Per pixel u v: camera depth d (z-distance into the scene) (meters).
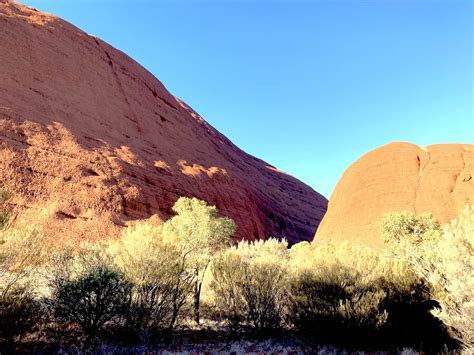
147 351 4.55
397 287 5.57
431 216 21.83
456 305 4.56
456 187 37.72
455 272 4.44
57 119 29.42
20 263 4.56
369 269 5.73
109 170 28.05
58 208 21.03
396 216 21.69
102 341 4.64
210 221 13.02
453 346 4.75
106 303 4.70
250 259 7.31
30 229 4.84
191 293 7.05
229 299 6.32
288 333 6.09
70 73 36.81
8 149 22.42
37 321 4.59
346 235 38.81
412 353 4.56
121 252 5.59
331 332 5.21
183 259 6.59
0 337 4.01
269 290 6.21
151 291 5.29
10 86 27.70
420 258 6.20
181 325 6.39
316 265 5.94
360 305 5.16
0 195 5.02
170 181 34.84
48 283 4.90
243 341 5.55
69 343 4.54
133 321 5.01
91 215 22.33
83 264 5.08
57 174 23.75
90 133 31.64
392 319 5.31
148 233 5.71
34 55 33.41
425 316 5.29
